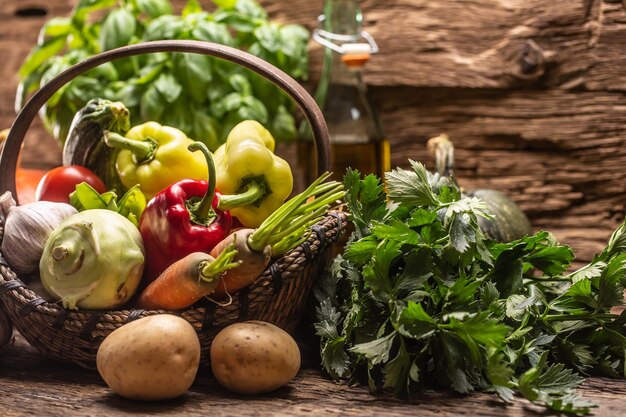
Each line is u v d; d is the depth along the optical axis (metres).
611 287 0.92
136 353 0.81
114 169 1.08
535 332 0.91
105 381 0.85
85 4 1.46
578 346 0.93
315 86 1.55
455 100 1.47
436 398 0.85
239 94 1.36
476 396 0.85
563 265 0.95
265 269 0.91
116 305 0.90
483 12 1.44
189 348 0.83
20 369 0.97
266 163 0.98
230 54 0.97
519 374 0.89
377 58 1.50
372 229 0.87
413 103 1.50
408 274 0.87
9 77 1.76
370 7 1.50
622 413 0.80
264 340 0.85
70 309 0.88
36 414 0.81
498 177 1.46
